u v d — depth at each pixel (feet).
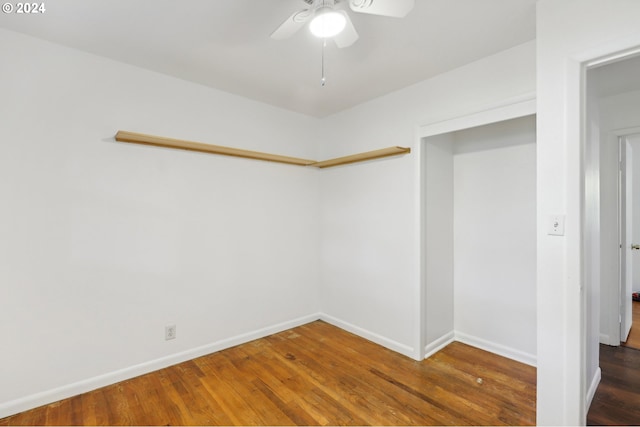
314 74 8.49
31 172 6.70
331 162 10.83
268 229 10.71
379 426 6.15
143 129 8.15
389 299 9.73
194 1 5.53
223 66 8.04
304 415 6.49
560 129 5.41
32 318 6.72
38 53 6.77
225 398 7.07
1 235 6.41
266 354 9.25
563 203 5.38
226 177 9.67
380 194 10.02
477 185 9.68
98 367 7.51
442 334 9.78
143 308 8.15
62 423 6.22
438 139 9.59
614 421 6.27
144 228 8.17
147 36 6.69
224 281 9.62
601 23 5.03
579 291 5.23
